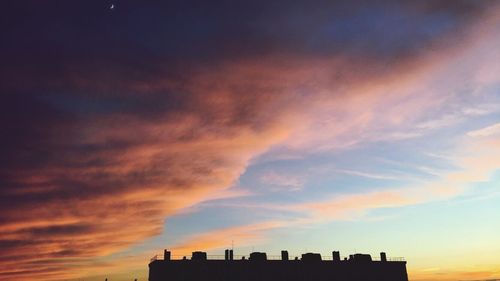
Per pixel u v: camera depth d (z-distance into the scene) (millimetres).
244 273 55469
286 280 56281
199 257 55281
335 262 59125
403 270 61531
